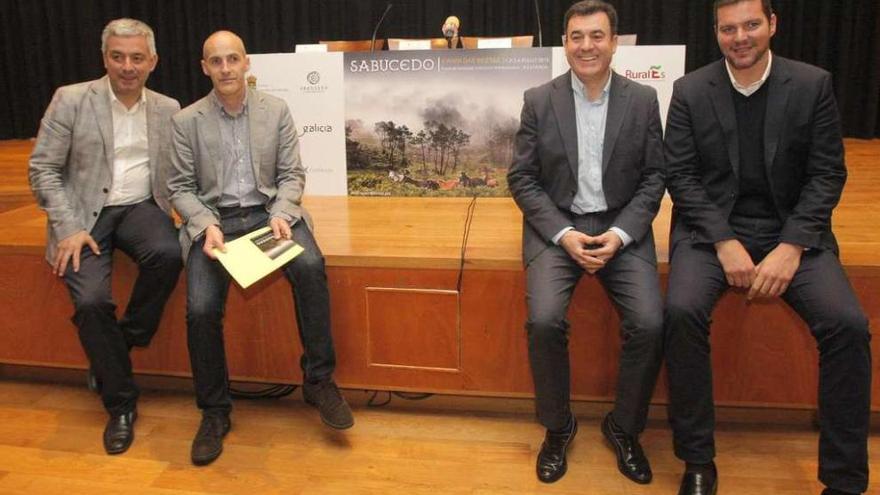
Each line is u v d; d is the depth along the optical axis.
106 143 2.14
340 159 2.97
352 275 2.15
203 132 2.07
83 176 2.15
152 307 2.17
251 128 2.10
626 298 1.81
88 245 2.12
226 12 5.61
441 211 2.71
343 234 2.38
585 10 1.81
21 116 6.05
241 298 2.21
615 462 1.94
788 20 5.16
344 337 2.20
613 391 2.13
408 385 2.21
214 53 1.98
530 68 2.76
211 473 1.91
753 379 2.05
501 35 5.42
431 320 2.14
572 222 1.99
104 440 2.04
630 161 1.90
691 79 1.88
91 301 1.99
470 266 2.07
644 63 2.76
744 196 1.88
